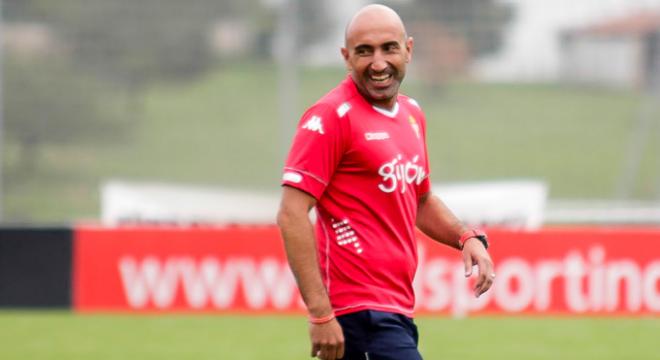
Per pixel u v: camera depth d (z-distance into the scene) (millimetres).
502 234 36219
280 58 51312
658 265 35750
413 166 15094
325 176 14477
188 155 51625
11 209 50719
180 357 30828
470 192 43312
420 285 36562
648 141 51062
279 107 51312
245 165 51406
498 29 51062
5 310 38281
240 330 35344
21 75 51094
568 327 36062
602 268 35906
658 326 36219
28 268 38156
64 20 51312
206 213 45094
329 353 14289
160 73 51750
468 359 30562
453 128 51438
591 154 51156
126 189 44406
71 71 51406
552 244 36031
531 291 36250
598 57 51344
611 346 32656
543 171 50906
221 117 51562
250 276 36812
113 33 51531
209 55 51781
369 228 14758
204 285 37000
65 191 51062
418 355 14781
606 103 51312
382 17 14516
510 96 51438
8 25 51188
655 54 51062
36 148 51062
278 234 36688
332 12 51188
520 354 31375
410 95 51500
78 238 37969
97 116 51500
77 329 35219
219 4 51562
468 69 51188
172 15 51656
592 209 50500
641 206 50375
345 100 14672
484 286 15359
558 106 51125
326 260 14914
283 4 51094
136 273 37500
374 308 14664
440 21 51094
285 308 36875
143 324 36344
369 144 14617
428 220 16266
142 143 51656
